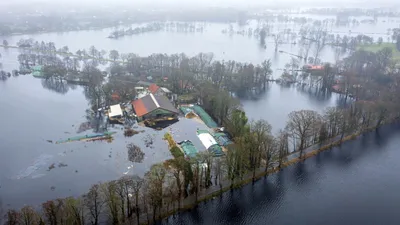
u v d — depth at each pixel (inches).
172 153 7815.0
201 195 6402.6
